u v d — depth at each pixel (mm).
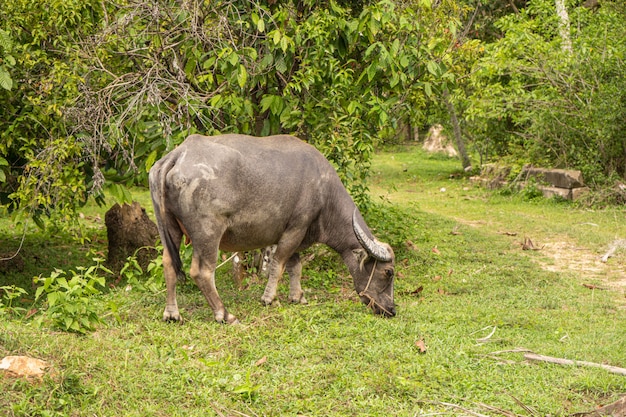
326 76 8156
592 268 9492
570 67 14680
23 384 4516
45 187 7344
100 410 4445
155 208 6215
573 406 4910
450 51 8750
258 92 8367
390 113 8789
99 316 6336
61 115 7172
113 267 9016
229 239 6473
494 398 4961
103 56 7512
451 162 25750
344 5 8898
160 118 7418
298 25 8125
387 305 6777
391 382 5066
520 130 18359
